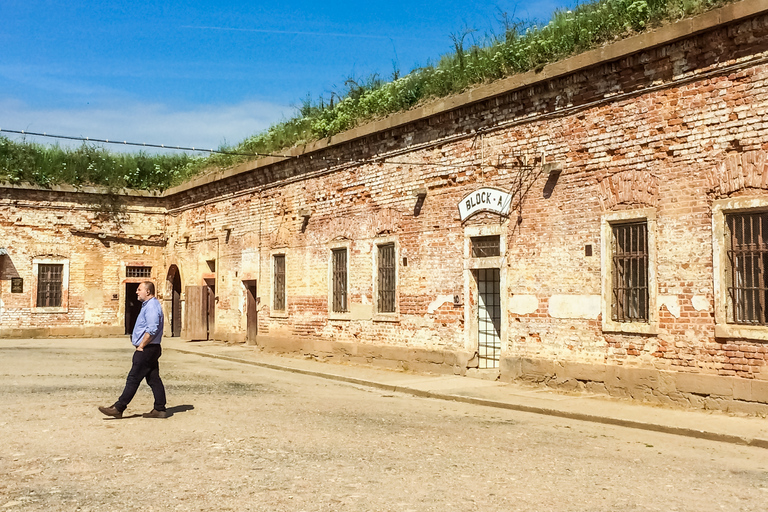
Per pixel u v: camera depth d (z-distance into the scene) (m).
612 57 11.99
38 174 26.84
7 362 17.91
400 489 6.43
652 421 9.91
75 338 27.30
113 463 7.40
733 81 10.59
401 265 16.73
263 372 17.02
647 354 11.62
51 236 27.27
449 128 15.52
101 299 28.12
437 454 7.90
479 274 15.20
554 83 13.15
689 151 11.13
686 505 6.05
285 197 21.38
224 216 24.86
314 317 19.81
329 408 11.23
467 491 6.38
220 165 25.80
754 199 10.26
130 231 28.75
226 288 24.75
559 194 13.12
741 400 10.34
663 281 11.42
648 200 11.67
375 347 17.45
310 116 21.89
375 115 18.22
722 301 10.61
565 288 12.97
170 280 28.94
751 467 7.57
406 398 12.91
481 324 15.14
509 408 11.66
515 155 14.01
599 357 12.37
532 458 7.79
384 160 17.38
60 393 12.46
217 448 8.09
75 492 6.37
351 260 18.44
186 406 11.17
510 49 14.94
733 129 10.57
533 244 13.59
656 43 11.34
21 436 8.73
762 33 10.23
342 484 6.59
